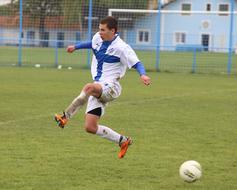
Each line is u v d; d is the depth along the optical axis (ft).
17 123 94.99
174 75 217.15
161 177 61.62
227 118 107.34
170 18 408.26
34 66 241.96
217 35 402.31
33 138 82.12
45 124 94.73
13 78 182.29
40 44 332.19
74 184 57.82
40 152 72.54
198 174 57.77
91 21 243.81
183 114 111.34
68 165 65.92
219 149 77.46
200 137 86.33
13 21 294.87
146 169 65.00
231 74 227.81
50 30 276.82
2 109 111.24
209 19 406.21
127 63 62.18
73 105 60.18
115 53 62.90
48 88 153.99
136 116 106.93
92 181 59.21
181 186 58.23
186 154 73.61
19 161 67.36
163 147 77.82
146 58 312.71
